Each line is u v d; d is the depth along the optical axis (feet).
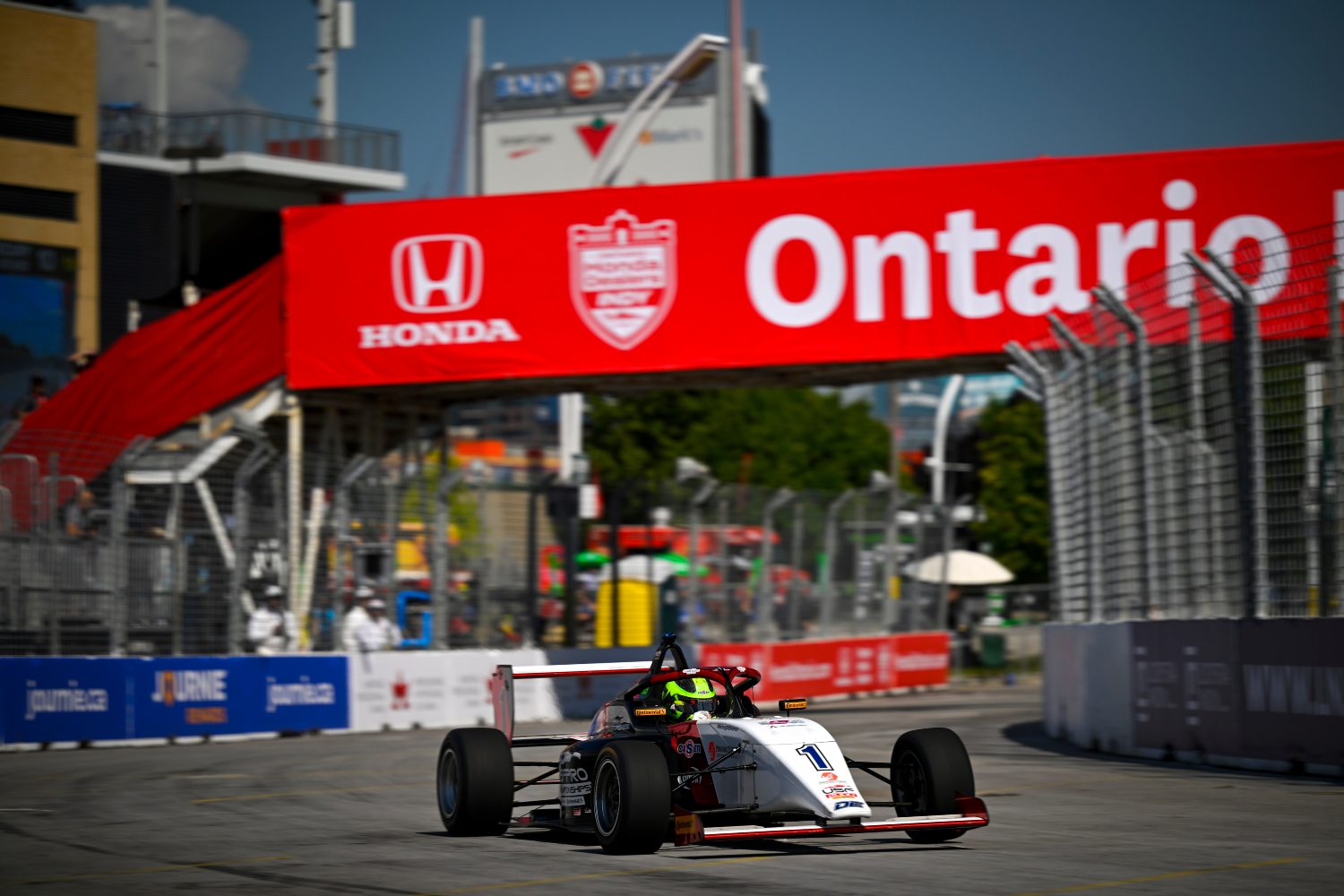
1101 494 99.09
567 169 393.50
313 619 123.95
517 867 48.75
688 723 54.03
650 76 387.34
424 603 131.75
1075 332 115.85
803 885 43.47
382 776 86.12
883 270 121.70
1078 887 42.42
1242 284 78.64
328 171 240.12
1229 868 45.88
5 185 210.59
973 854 50.01
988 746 101.40
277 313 136.36
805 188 123.34
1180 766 81.66
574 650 139.95
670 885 43.98
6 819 66.08
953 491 311.27
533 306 128.57
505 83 399.44
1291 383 76.13
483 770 57.06
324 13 249.75
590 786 53.88
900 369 126.62
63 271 214.69
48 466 113.39
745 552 157.48
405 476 130.52
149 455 117.50
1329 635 72.02
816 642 164.25
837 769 49.08
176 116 236.02
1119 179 118.42
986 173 120.37
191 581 117.80
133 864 51.44
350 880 46.60
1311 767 73.46
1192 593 84.58
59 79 215.72
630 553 147.02
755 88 393.70
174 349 139.44
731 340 124.06
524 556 138.92
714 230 124.98
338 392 139.03
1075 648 101.04
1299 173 116.26
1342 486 72.38
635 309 126.31
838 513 175.32
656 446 273.95
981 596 247.50
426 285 130.93
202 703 115.75
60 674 109.29
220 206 244.22
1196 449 83.61
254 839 58.18
